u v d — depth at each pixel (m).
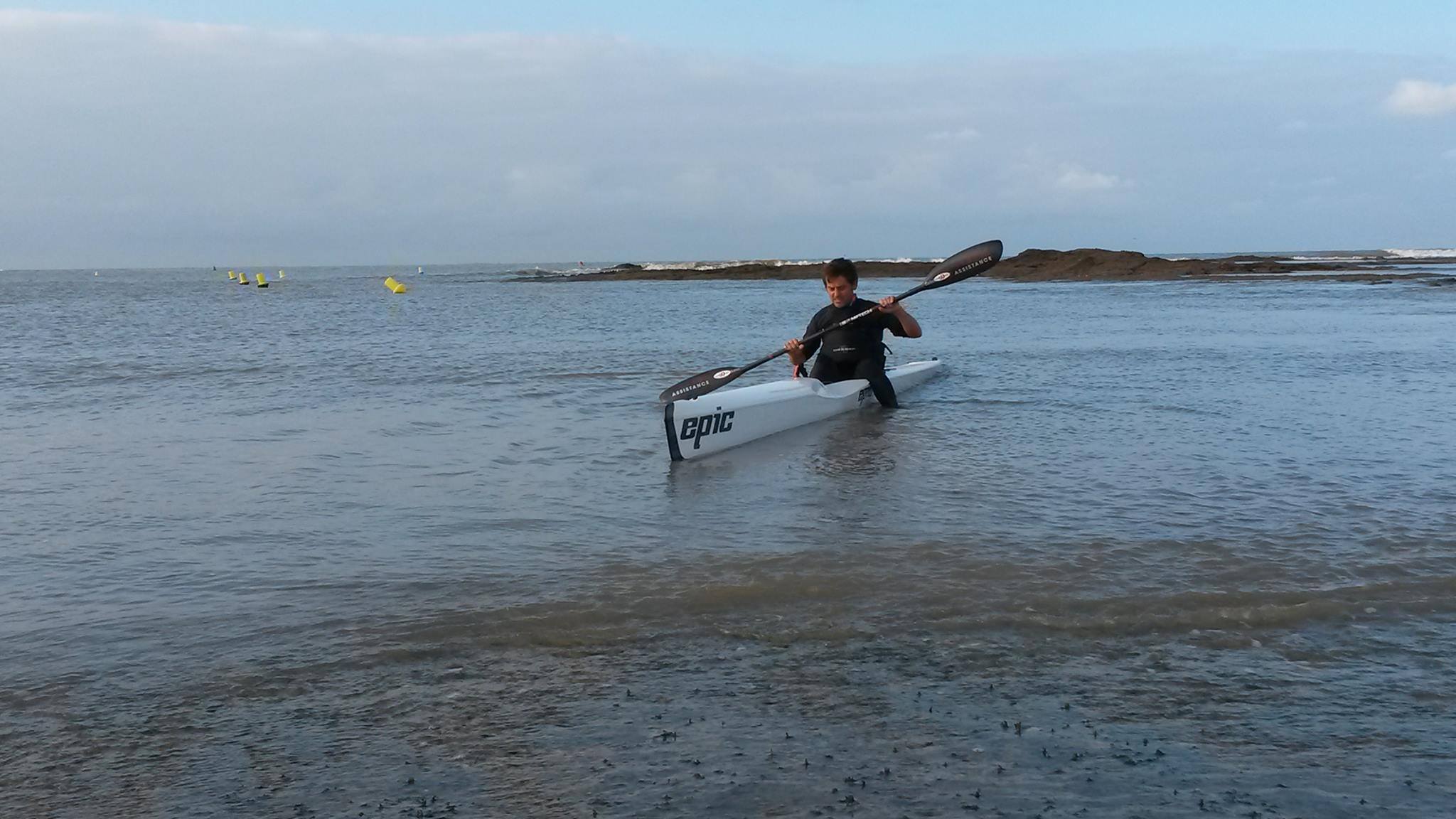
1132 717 2.79
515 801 2.38
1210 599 3.66
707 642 3.35
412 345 14.92
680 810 2.33
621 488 5.70
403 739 2.71
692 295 36.56
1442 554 4.17
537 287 50.25
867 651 3.26
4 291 48.22
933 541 4.45
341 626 3.53
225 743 2.70
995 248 8.63
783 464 6.34
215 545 4.59
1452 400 8.49
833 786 2.43
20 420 8.04
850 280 8.53
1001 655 3.21
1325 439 6.80
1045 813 2.30
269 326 19.88
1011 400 8.86
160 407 8.68
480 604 3.72
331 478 5.96
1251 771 2.49
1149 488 5.44
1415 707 2.84
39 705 2.94
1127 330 16.92
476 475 6.04
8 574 4.18
